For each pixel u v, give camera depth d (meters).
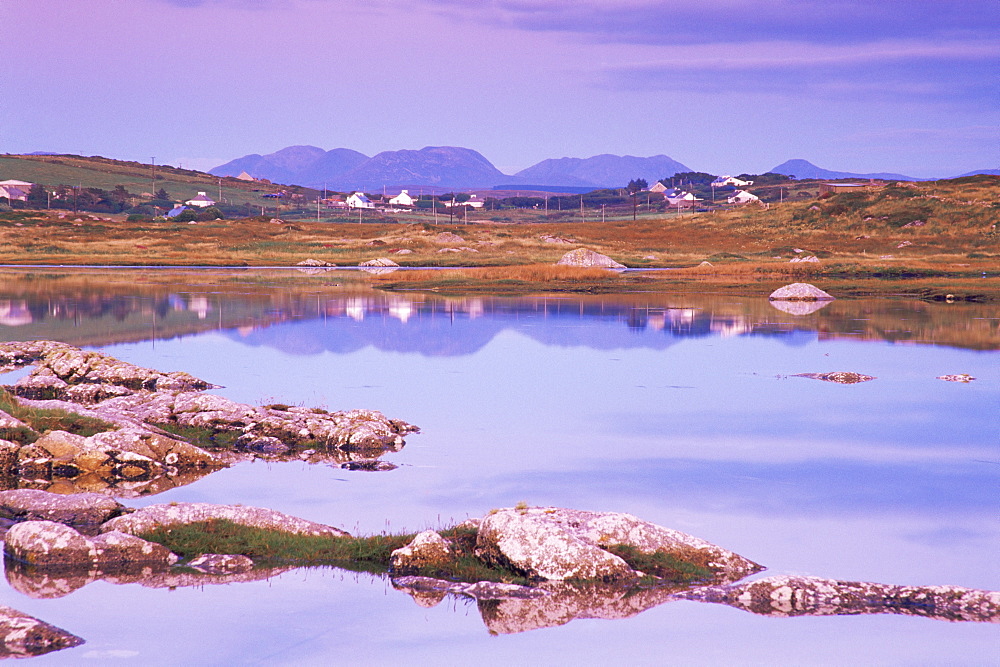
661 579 11.11
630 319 44.28
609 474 16.56
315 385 25.70
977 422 21.23
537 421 21.22
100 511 13.27
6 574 11.16
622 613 10.23
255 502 14.71
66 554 11.48
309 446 18.83
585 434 19.89
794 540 12.91
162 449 17.30
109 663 8.82
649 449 18.55
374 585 11.02
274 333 37.62
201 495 15.14
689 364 30.17
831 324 42.12
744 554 12.28
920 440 19.44
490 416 21.77
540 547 11.20
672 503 14.74
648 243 131.38
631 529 11.93
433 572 11.30
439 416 21.75
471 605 10.45
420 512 14.13
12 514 13.16
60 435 17.16
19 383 23.84
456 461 17.52
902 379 27.25
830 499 15.00
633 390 25.33
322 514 14.02
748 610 10.35
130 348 32.84
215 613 10.13
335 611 10.22
